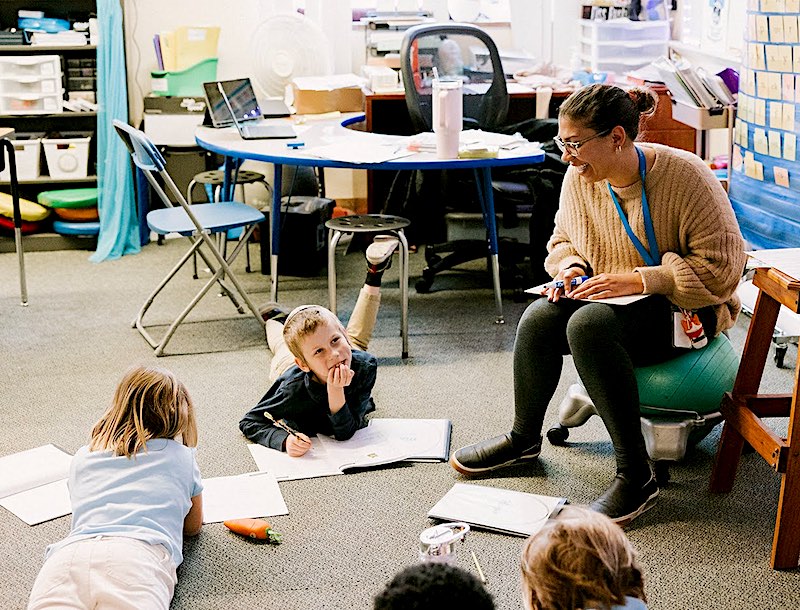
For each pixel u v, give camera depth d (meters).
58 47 5.32
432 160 3.78
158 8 5.62
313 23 5.23
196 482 2.43
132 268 5.09
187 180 5.53
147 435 2.35
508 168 4.80
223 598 2.30
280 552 2.49
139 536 2.14
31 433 3.18
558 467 2.92
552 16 5.81
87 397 3.46
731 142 4.27
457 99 3.77
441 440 3.06
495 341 3.99
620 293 2.69
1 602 2.29
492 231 4.15
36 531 2.60
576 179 2.89
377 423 3.19
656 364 2.81
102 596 2.01
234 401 3.41
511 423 3.22
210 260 5.21
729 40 4.90
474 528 2.58
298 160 3.83
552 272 2.96
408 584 1.23
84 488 2.27
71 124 5.64
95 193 5.43
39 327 4.21
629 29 5.38
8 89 5.35
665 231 2.73
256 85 5.69
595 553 1.50
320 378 3.00
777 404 2.68
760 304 2.61
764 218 3.96
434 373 3.65
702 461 2.96
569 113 2.65
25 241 5.40
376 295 3.66
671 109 4.96
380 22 5.59
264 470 2.89
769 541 2.51
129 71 5.67
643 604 1.54
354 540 2.54
